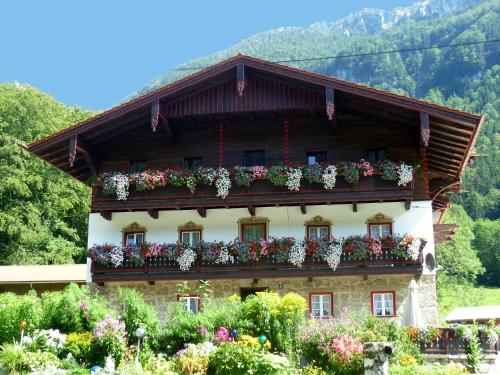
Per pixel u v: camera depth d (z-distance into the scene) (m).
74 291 19.84
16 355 16.12
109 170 26.44
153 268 24.55
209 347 17.11
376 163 23.70
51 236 46.38
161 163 26.12
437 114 22.25
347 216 24.73
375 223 24.56
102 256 24.62
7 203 45.22
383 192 23.59
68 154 26.06
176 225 25.61
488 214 110.94
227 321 19.28
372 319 20.61
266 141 25.64
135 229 25.78
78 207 49.12
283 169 24.12
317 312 23.97
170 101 25.03
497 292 88.19
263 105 24.41
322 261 23.59
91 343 17.44
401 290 23.73
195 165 26.06
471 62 153.00
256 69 24.50
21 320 18.59
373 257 23.41
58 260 44.53
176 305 20.88
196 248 24.33
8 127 47.94
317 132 25.42
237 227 25.25
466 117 21.92
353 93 23.11
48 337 17.69
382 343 13.42
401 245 23.22
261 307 19.25
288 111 24.86
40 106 49.28
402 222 24.36
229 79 24.86
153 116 24.17
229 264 24.09
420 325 21.50
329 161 25.09
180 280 24.55
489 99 133.12
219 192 24.30
